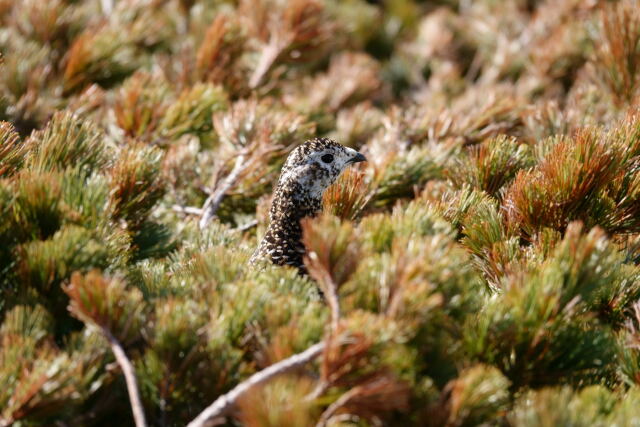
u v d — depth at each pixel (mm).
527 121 1809
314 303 1491
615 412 1460
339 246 1457
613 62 1865
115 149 1697
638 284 1591
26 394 1445
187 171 1781
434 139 1826
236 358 1477
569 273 1491
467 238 1601
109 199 1582
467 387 1445
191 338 1481
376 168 1749
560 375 1498
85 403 1482
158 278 1553
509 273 1554
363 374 1437
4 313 1510
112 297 1468
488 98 1926
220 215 1802
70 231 1514
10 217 1530
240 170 1747
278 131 1779
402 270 1460
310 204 1655
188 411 1484
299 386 1429
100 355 1477
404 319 1450
